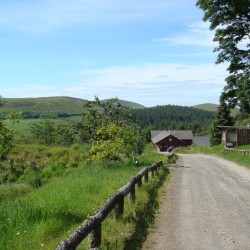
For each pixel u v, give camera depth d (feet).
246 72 119.24
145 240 29.37
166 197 49.14
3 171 100.53
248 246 28.27
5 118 51.34
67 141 157.99
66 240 20.81
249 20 115.34
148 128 474.90
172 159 133.39
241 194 52.34
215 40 122.21
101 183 53.16
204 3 114.83
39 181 73.72
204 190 56.34
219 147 225.35
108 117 140.05
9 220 28.32
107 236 28.07
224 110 289.74
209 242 29.17
